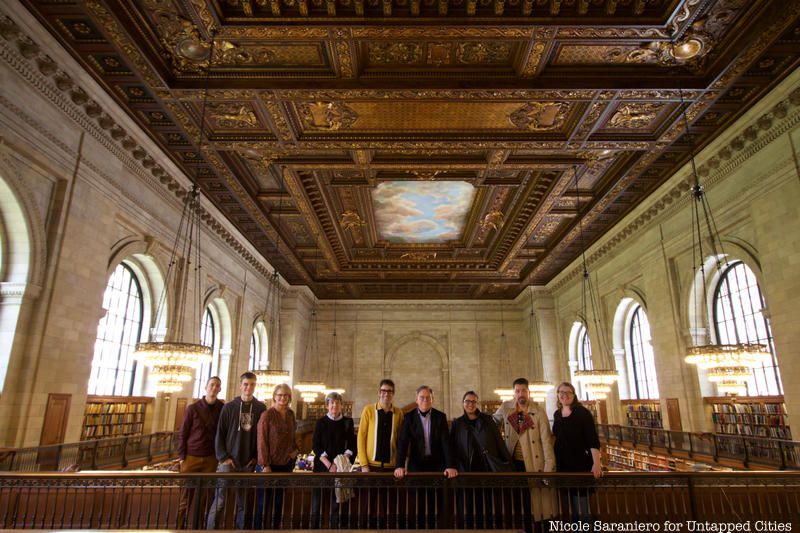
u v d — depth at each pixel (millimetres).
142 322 11734
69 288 8281
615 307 16516
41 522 5059
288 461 5695
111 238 9516
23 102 7125
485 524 4676
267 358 20609
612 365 16641
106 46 7406
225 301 16188
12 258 7543
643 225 14203
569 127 9789
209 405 5887
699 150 10523
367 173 12109
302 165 11516
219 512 4941
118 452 9578
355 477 4715
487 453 5023
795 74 7949
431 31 7211
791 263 8570
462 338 26234
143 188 10703
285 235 16938
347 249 18578
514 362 25859
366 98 8672
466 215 15758
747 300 11008
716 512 4812
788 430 9805
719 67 7891
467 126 9789
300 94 8531
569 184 12672
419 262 20203
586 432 5008
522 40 7398
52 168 7824
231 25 7121
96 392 10242
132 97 8812
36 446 7449
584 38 7383
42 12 6742
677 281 12789
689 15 6914
